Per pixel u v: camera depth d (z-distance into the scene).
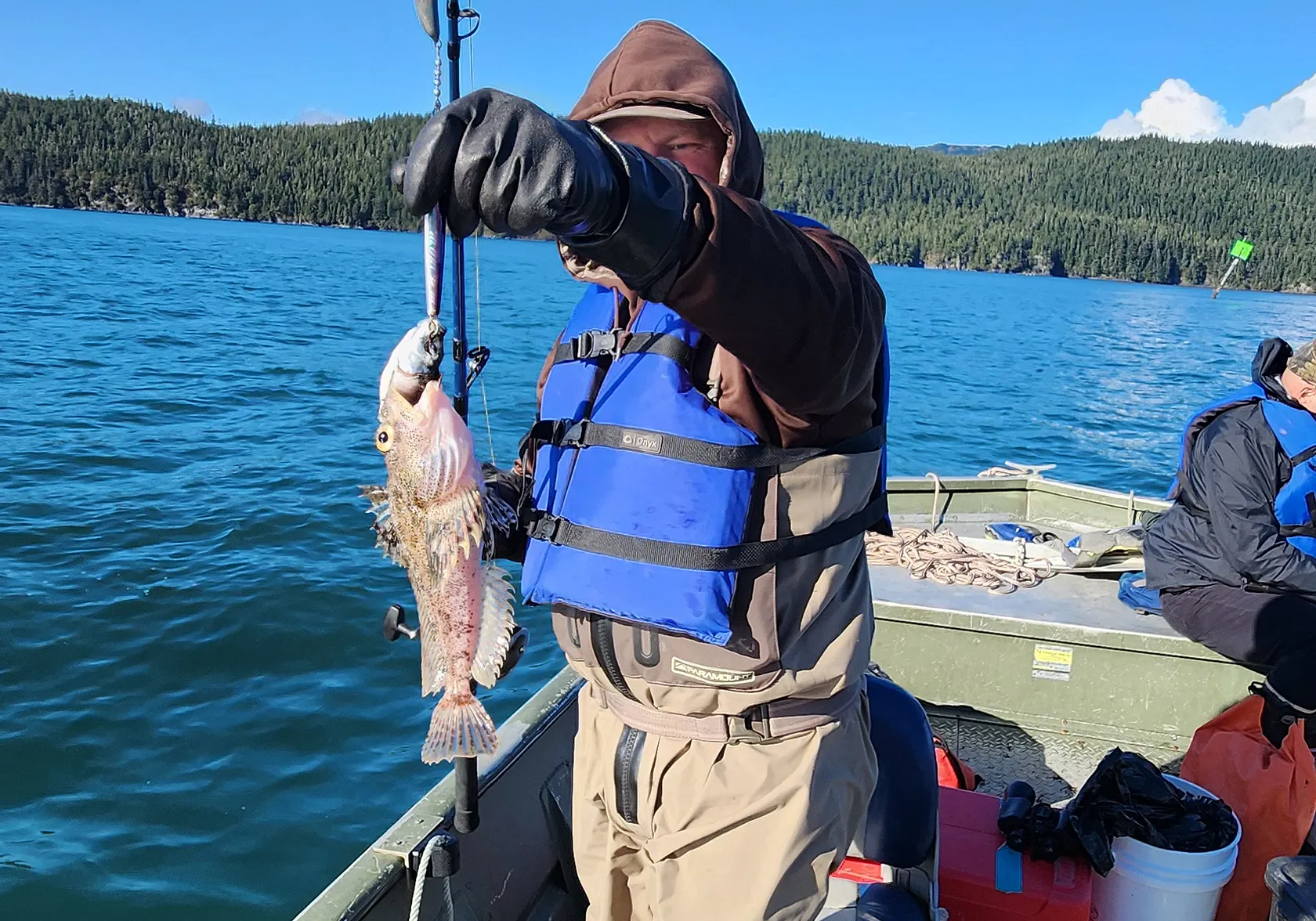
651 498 1.55
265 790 4.70
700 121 1.54
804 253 1.22
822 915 2.16
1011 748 3.68
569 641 1.76
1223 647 3.36
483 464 2.12
